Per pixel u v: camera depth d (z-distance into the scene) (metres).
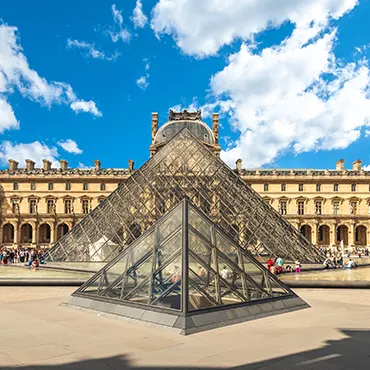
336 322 15.18
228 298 16.16
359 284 28.08
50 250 47.38
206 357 10.49
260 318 15.84
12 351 11.02
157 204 43.56
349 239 115.44
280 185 119.75
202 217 18.23
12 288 27.69
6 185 120.62
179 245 16.20
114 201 47.88
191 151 51.31
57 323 14.76
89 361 10.13
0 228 117.56
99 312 16.59
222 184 45.41
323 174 119.19
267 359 10.34
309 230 127.19
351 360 10.28
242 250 18.78
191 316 13.80
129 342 12.01
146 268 16.91
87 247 43.94
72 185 121.25
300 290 27.06
